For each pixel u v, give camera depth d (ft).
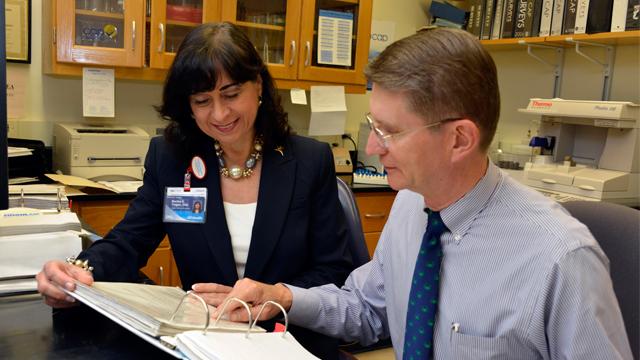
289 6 10.32
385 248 3.74
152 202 4.76
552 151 10.38
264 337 2.89
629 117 8.91
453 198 3.08
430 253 3.20
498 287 2.94
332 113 11.11
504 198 3.06
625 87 10.32
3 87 3.62
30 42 9.43
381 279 3.90
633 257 3.39
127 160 9.00
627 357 2.77
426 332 3.13
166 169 4.72
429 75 2.73
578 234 2.86
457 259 3.11
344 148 12.46
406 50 2.82
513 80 12.40
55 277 3.42
